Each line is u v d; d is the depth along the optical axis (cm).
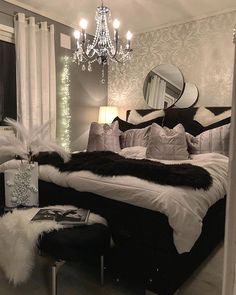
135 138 344
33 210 172
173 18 369
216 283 171
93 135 344
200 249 183
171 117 362
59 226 148
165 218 151
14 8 333
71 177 195
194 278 176
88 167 197
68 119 409
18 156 206
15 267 149
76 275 179
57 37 384
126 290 164
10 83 347
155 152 282
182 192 158
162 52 398
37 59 354
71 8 346
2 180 230
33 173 193
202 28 360
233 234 49
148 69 414
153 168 179
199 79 367
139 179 169
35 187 193
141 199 158
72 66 411
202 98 366
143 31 412
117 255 170
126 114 430
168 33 390
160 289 153
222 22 345
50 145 208
